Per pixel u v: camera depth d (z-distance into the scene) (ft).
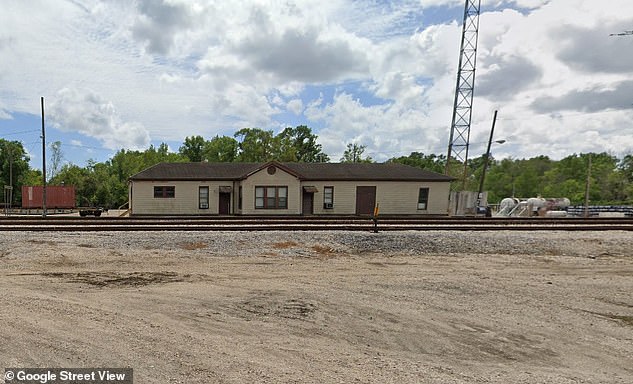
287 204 98.07
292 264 37.09
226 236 46.42
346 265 37.19
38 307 22.71
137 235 46.62
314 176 101.96
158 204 97.40
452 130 131.95
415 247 44.55
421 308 24.45
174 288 28.12
